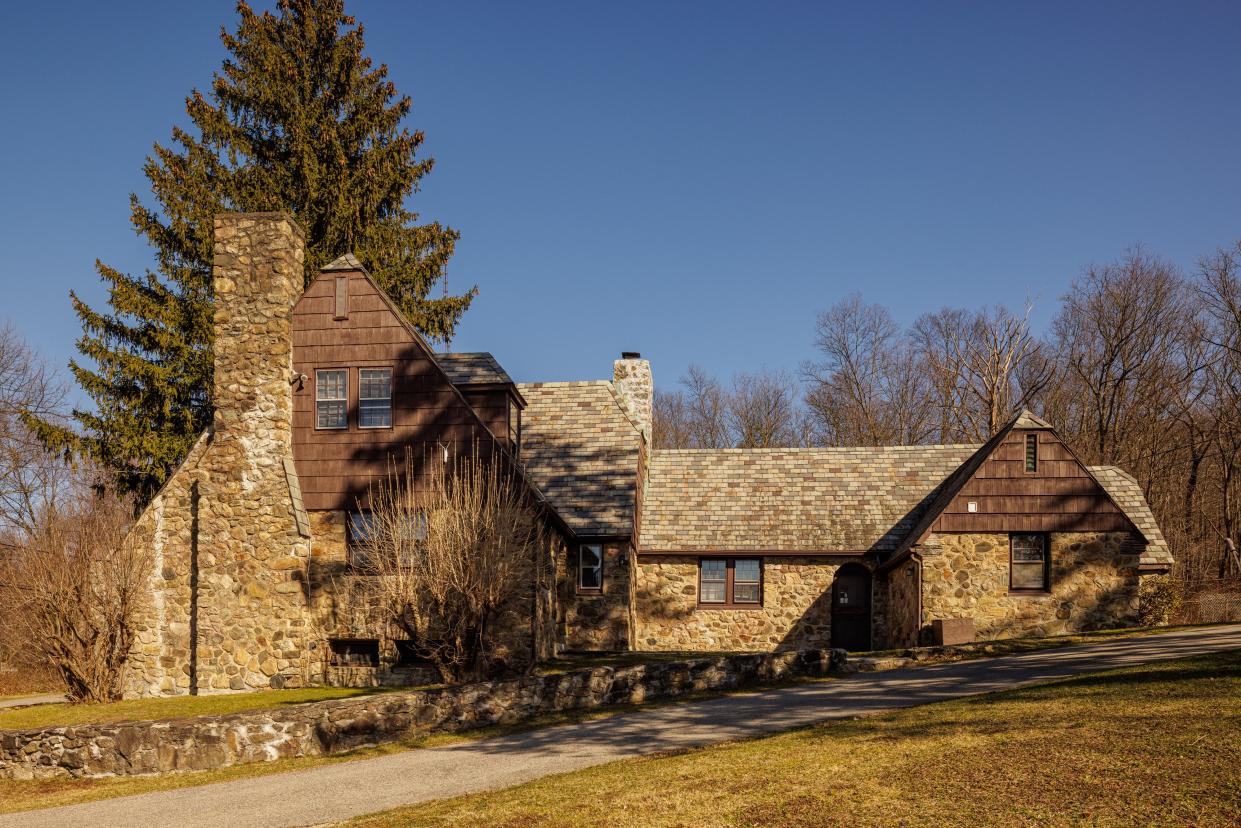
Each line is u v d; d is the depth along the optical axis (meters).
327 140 30.72
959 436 48.78
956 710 13.15
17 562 20.38
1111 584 23.27
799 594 27.02
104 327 28.72
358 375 21.34
